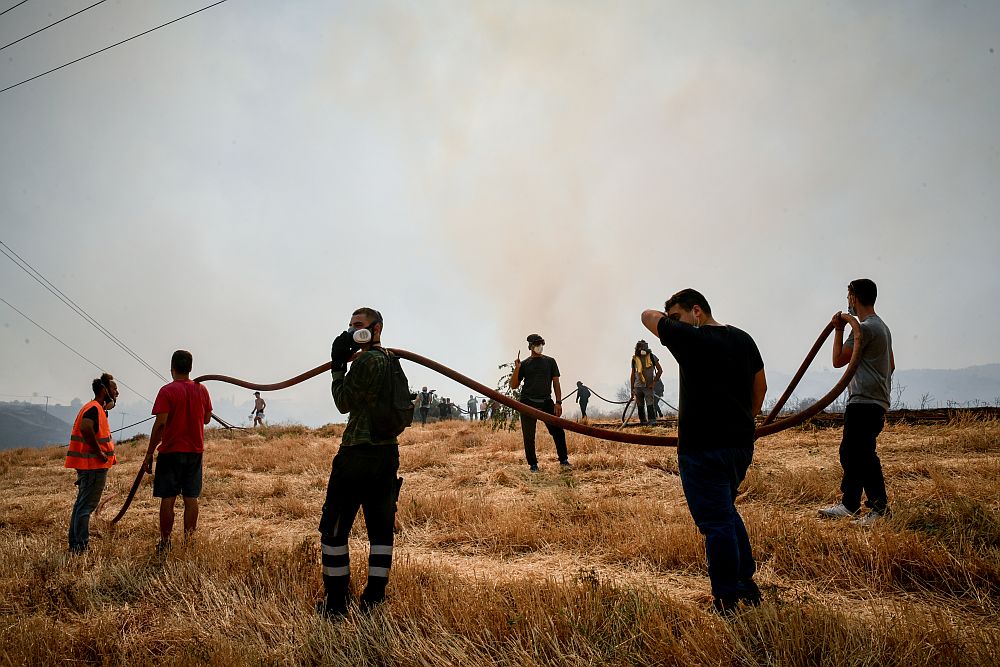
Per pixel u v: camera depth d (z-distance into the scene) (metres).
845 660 2.74
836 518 5.39
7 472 13.99
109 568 4.99
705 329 3.57
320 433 20.11
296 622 3.73
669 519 5.72
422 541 6.04
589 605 3.46
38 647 3.50
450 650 3.16
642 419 14.24
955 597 3.68
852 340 5.24
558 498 6.89
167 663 3.24
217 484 10.08
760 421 11.76
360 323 4.15
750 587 3.53
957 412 10.55
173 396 5.82
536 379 9.19
